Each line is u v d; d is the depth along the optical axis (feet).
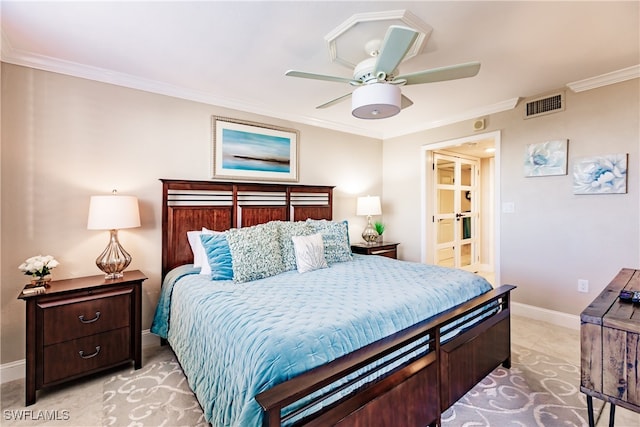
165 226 9.21
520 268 10.87
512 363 7.63
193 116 9.88
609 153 8.89
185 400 6.19
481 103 11.07
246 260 7.54
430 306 5.87
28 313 6.21
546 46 7.05
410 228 14.56
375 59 6.10
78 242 7.98
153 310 9.09
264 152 11.41
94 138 8.23
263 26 6.23
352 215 14.49
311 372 3.78
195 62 7.81
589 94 9.22
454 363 5.64
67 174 7.86
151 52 7.29
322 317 4.80
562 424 5.43
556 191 9.98
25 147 7.35
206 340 5.40
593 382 4.42
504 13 5.80
